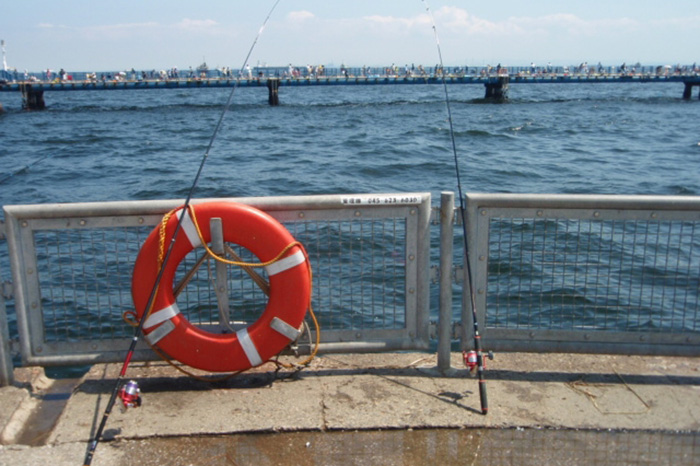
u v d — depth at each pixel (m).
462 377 3.74
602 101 53.75
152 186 17.31
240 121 38.16
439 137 28.78
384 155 22.91
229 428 3.20
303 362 3.88
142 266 3.46
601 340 3.77
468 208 3.63
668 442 3.11
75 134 31.47
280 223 3.59
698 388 3.61
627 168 19.98
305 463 2.96
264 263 3.48
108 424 3.25
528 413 3.34
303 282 3.51
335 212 3.64
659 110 44.53
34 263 3.58
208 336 3.53
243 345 3.52
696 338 3.73
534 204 3.62
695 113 41.91
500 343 3.82
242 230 3.46
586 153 23.61
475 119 38.06
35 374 3.76
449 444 3.10
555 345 3.79
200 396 3.53
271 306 3.52
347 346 3.79
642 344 3.75
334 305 6.29
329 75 54.12
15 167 21.00
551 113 42.34
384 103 52.78
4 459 2.97
